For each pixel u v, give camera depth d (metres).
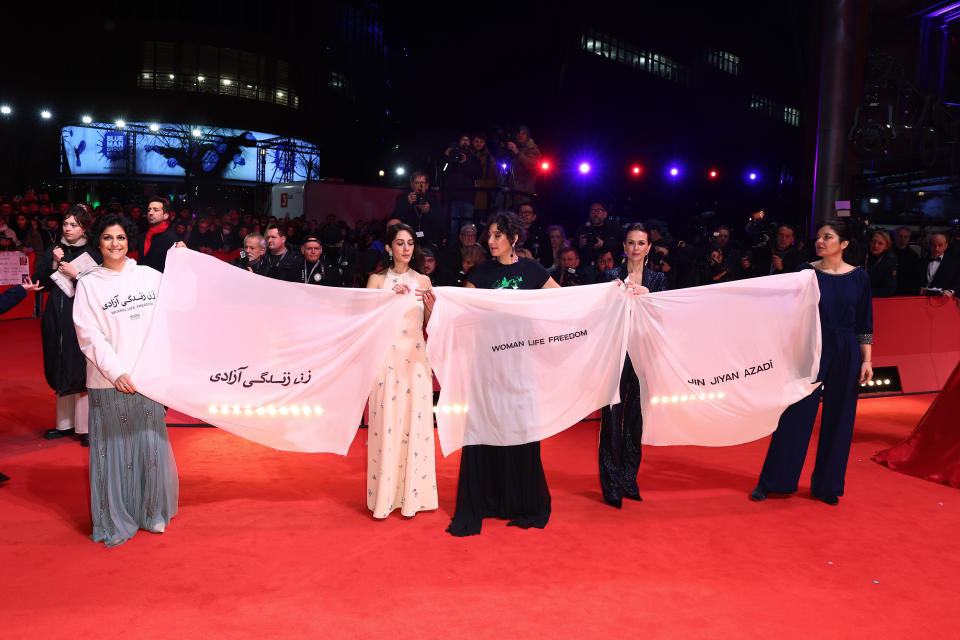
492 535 4.24
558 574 3.70
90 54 34.94
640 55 37.19
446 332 4.40
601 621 3.21
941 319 8.87
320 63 41.44
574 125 31.84
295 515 4.50
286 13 38.94
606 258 7.96
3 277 5.69
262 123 38.12
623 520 4.53
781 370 4.93
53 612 3.20
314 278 6.67
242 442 6.18
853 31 12.95
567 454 6.08
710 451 6.20
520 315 4.45
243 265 6.68
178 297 4.23
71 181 35.22
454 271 7.73
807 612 3.33
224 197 38.22
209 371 4.28
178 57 35.97
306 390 4.46
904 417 7.52
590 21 32.75
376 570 3.71
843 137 13.15
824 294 4.98
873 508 4.84
